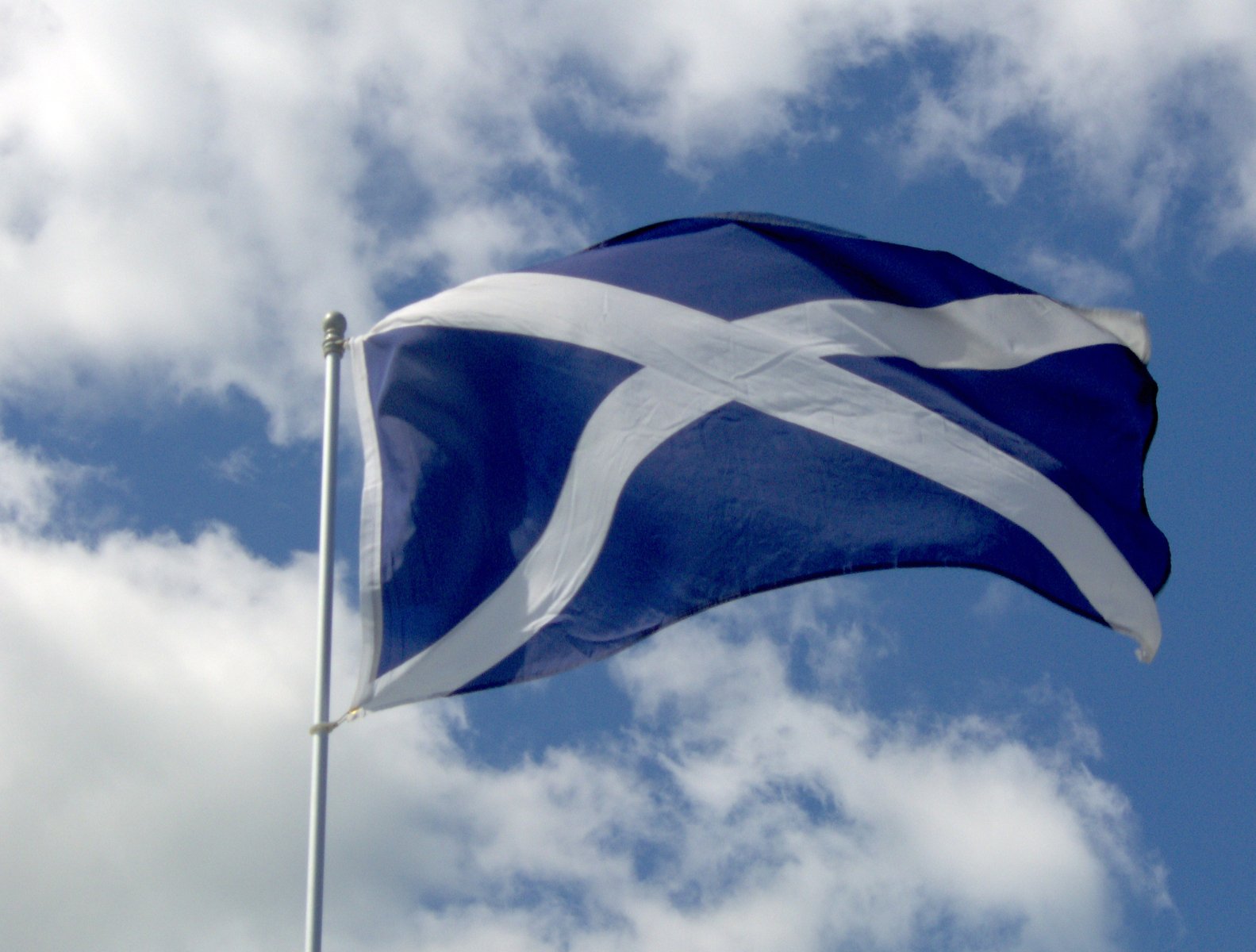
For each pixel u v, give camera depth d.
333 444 13.88
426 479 13.29
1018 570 12.94
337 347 14.23
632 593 12.80
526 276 14.14
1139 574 13.54
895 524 12.97
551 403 13.55
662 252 14.23
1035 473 13.27
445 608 12.90
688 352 13.66
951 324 14.02
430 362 13.77
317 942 11.90
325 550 13.41
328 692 12.77
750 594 12.74
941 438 13.33
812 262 14.13
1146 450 14.02
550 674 12.59
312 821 12.27
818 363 13.63
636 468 13.23
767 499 13.07
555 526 13.12
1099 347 14.06
